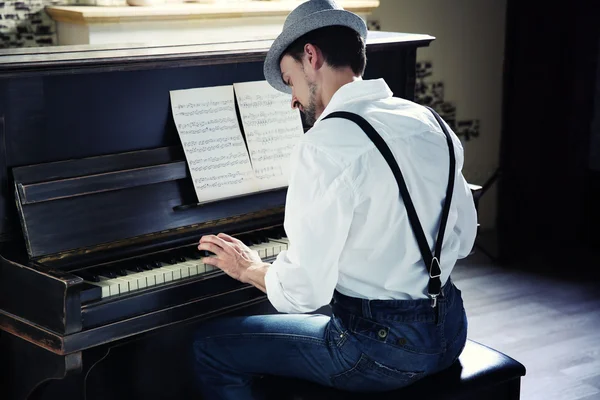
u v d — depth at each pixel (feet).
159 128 7.87
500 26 15.21
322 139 6.06
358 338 6.40
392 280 6.31
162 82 7.83
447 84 14.93
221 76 8.23
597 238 15.33
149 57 7.47
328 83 6.46
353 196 5.99
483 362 7.09
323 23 6.36
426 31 14.46
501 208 15.79
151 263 7.31
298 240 6.14
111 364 7.95
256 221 8.38
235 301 7.49
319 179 5.99
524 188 15.51
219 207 8.05
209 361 7.06
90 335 6.59
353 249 6.26
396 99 6.61
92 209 7.31
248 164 8.25
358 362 6.43
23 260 6.83
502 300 12.92
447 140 6.53
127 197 7.54
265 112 8.45
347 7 11.82
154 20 10.27
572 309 12.62
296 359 6.70
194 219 7.91
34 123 7.11
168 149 7.88
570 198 15.38
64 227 7.14
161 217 7.73
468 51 15.01
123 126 7.64
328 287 6.24
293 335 6.74
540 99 15.01
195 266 7.33
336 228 6.04
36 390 7.18
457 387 6.71
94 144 7.49
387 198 6.09
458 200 6.70
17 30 10.66
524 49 14.99
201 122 8.01
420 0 14.25
